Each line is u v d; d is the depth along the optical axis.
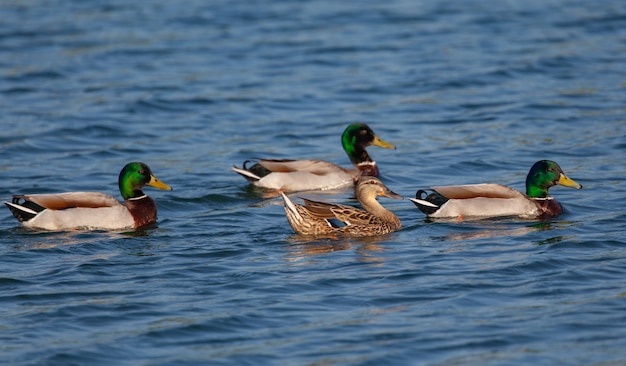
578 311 12.33
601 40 32.12
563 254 14.45
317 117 25.16
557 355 11.18
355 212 15.83
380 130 23.89
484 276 13.59
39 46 32.09
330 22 35.47
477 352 11.30
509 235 15.72
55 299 12.95
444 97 26.58
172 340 11.71
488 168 20.50
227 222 16.89
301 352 11.33
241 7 37.72
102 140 23.22
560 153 21.22
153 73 29.20
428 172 20.52
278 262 14.36
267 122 24.73
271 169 19.91
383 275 13.70
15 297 13.02
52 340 11.70
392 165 21.14
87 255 14.91
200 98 26.52
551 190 18.56
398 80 28.20
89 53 31.30
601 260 14.19
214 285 13.41
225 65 30.16
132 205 16.92
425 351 11.33
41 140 22.98
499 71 28.69
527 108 25.11
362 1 38.66
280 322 12.15
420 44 32.25
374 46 32.12
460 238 15.60
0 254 14.96
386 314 12.36
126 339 11.71
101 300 12.90
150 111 25.56
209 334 11.85
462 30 33.91
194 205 18.30
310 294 13.02
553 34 33.00
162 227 16.69
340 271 13.88
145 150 22.44
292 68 29.77
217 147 22.70
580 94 26.22
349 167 21.45
